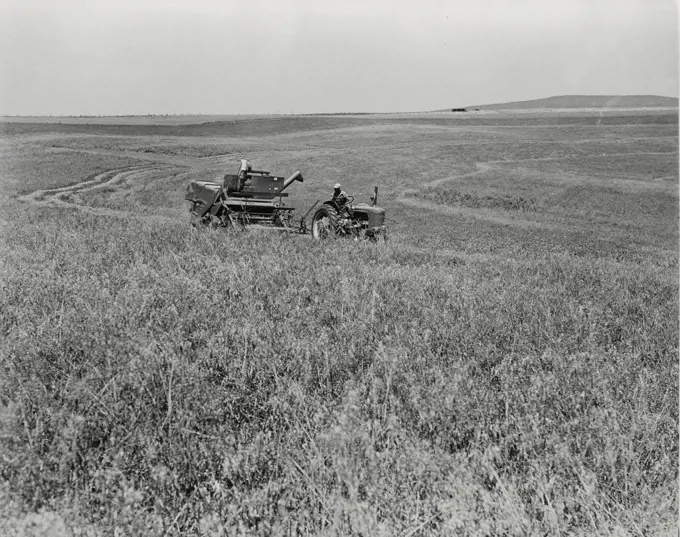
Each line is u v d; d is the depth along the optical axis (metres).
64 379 3.91
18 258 8.48
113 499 2.57
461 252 16.03
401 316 5.69
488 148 59.94
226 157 51.44
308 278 7.49
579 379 3.90
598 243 23.59
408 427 3.34
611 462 2.99
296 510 2.66
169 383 3.52
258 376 4.08
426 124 87.06
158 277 6.66
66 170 38.53
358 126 83.12
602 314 6.64
